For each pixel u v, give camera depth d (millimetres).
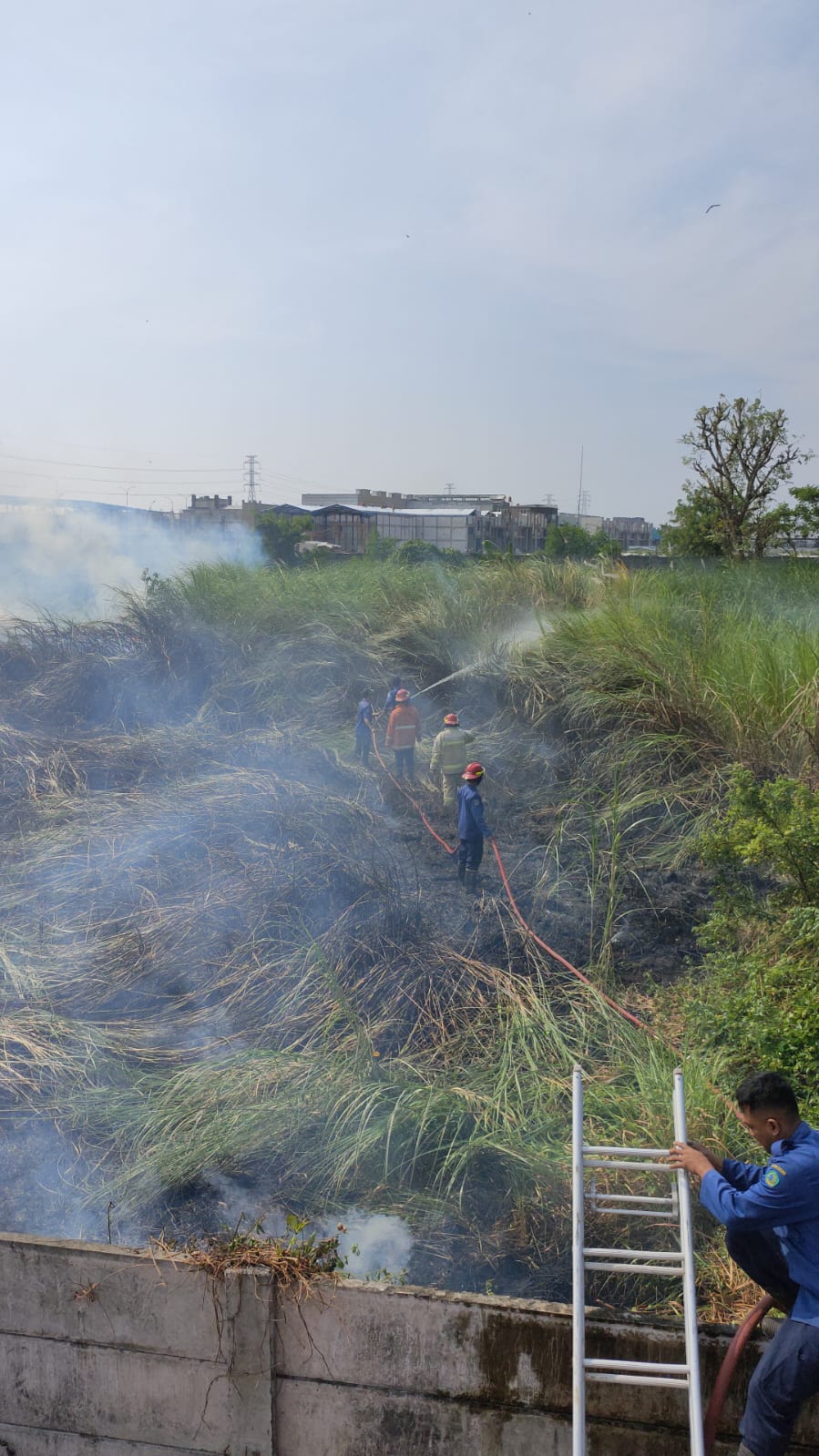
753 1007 5418
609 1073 6039
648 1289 4438
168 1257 3898
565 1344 3639
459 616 15648
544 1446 3701
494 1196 5074
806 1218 3084
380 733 13492
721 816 9336
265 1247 3967
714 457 34406
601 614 14016
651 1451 3623
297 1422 3904
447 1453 3789
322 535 68750
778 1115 3197
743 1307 4211
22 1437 4125
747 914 6586
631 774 10648
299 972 7141
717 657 11688
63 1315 4000
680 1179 3475
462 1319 3713
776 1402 3121
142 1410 4000
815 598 16078
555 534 49188
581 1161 3529
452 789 11016
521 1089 5875
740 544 34094
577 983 7211
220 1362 3898
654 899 8523
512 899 8383
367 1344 3801
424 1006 6832
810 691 10156
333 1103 5551
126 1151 5449
